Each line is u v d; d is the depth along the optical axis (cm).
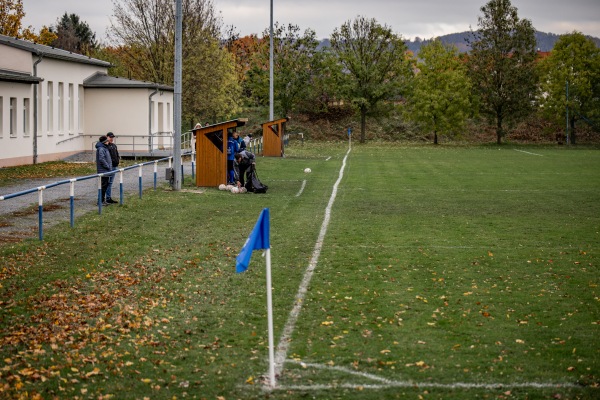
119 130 4844
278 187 3131
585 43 7550
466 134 8319
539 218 2322
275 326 1129
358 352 1006
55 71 4375
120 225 1988
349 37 7712
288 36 7756
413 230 2061
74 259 1557
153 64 6109
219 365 955
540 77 7712
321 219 2242
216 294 1322
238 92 7556
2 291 1285
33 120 4047
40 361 951
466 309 1233
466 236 1970
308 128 8188
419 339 1067
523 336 1083
